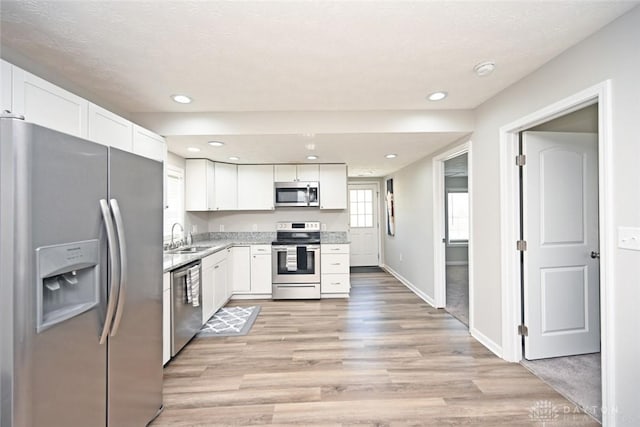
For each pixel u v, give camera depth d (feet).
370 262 23.08
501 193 8.32
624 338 5.08
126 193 5.13
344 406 6.47
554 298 8.30
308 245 14.70
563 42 5.86
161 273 6.35
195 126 9.59
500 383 7.23
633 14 4.90
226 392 7.00
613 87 5.23
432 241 13.43
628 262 5.01
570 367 7.88
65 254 3.87
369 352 8.93
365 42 5.73
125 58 6.27
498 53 6.23
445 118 9.63
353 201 23.16
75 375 4.08
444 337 9.98
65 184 3.89
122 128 7.38
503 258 8.34
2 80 4.50
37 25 5.13
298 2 4.58
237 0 4.51
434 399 6.67
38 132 3.54
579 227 8.38
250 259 14.82
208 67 6.66
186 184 13.94
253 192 15.55
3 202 3.32
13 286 3.33
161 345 6.32
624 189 5.06
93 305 4.36
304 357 8.66
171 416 6.20
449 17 5.01
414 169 15.61
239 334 10.37
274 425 5.92
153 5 4.63
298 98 8.53
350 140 10.54
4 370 3.32
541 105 6.84
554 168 8.22
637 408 4.93
